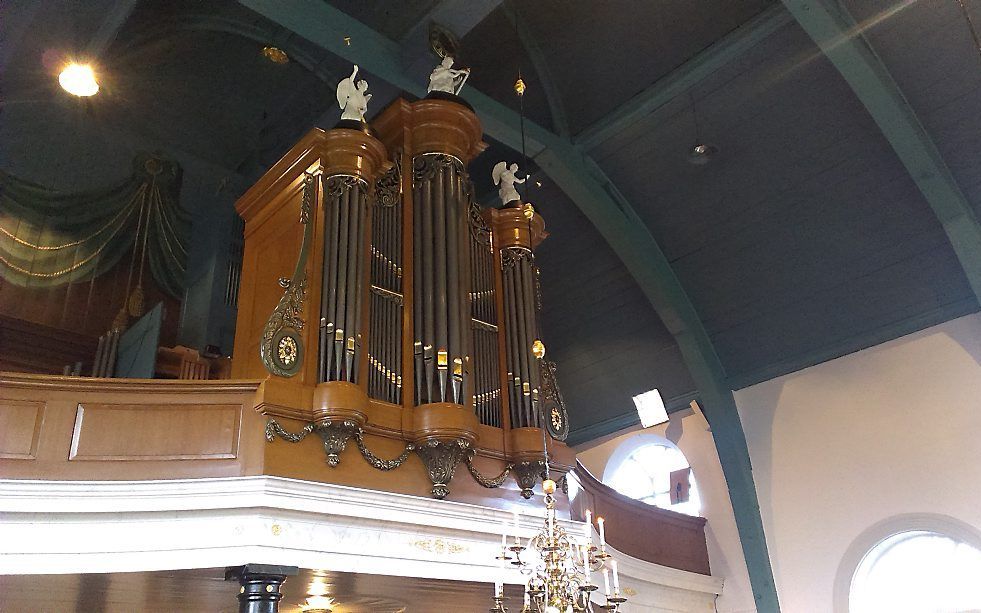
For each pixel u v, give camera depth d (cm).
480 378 807
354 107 820
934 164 934
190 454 618
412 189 841
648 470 1300
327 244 737
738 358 1196
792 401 1151
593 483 994
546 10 974
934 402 1027
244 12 1002
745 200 1076
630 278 1205
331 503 630
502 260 898
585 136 1075
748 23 924
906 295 1047
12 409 597
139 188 1170
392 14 885
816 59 934
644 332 1238
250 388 650
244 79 1134
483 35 987
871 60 886
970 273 951
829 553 1078
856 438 1085
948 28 873
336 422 656
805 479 1120
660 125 1049
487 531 724
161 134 1185
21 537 555
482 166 1158
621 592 967
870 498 1059
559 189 1155
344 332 696
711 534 1199
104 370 1052
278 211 822
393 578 677
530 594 554
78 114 1105
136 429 616
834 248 1058
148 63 1084
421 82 912
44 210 1079
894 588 1030
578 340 1297
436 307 772
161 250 1179
